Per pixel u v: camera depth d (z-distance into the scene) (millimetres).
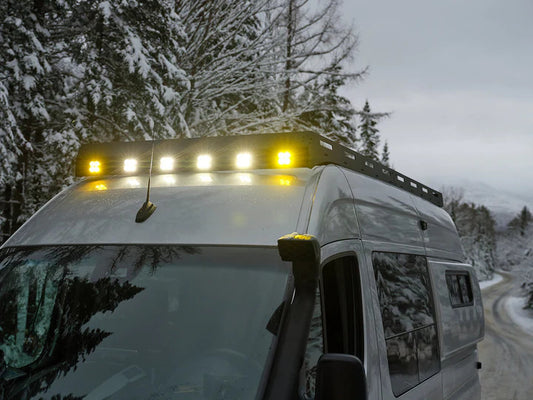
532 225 49344
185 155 2504
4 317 2039
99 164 2664
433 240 3848
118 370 1790
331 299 2281
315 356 2043
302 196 2162
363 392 1498
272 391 1597
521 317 29656
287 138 2344
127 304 1935
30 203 13461
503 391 10633
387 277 2758
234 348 1765
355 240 2463
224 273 1929
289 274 1878
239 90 13133
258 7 13141
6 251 2252
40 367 1854
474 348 4559
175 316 1872
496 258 116250
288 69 13398
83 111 11398
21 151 12055
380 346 2459
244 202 2160
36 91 10867
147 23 11477
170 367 1774
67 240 2195
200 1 13172
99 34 11266
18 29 10500
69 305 1991
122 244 2104
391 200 3166
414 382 2865
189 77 12102
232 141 2428
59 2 11109
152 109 11039
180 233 2086
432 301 3453
